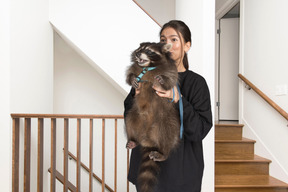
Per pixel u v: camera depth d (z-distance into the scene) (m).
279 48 3.02
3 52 2.18
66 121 2.30
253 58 3.69
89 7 3.18
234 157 3.41
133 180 1.09
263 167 3.19
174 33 1.06
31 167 2.63
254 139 3.58
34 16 2.73
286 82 2.88
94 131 4.42
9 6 2.18
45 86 3.12
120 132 4.44
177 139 0.94
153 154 0.91
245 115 3.91
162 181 0.95
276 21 3.08
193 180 0.96
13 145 2.20
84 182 4.29
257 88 3.44
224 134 3.82
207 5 2.44
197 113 0.97
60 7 3.18
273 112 3.14
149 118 0.96
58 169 4.26
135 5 3.20
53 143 2.28
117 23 3.18
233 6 4.53
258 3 3.54
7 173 2.17
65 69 4.36
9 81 2.18
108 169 4.41
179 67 1.13
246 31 3.93
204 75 2.43
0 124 2.17
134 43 3.18
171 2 5.55
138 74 0.99
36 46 2.80
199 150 1.02
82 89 4.39
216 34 5.20
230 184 2.78
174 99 0.89
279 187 2.77
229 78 5.19
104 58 3.16
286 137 2.88
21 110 2.40
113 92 4.43
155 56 0.94
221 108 5.20
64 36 3.29
